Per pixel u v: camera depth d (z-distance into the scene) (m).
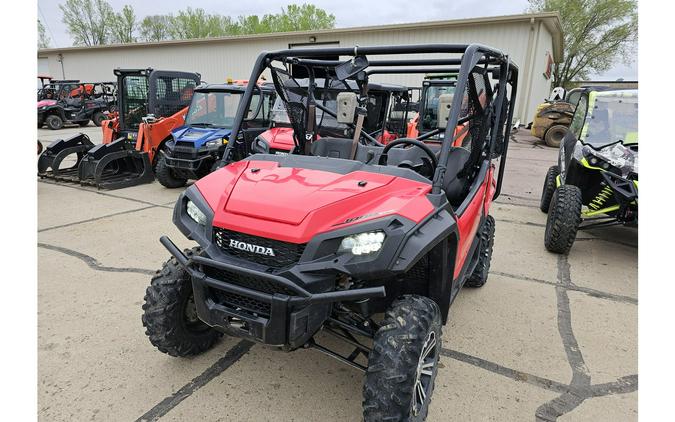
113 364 2.61
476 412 2.30
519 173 9.63
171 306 2.38
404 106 8.51
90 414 2.21
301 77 3.10
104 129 8.55
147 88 8.17
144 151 7.74
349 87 3.03
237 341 2.87
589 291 3.82
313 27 43.97
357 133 2.74
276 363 2.65
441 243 2.05
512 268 4.30
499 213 6.36
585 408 2.37
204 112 7.71
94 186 7.57
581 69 32.84
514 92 3.57
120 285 3.66
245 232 1.96
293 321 1.82
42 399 2.30
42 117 16.53
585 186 4.79
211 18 45.75
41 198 6.66
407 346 1.84
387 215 1.90
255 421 2.19
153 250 4.50
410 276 2.39
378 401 1.79
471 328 3.15
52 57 28.23
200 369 2.59
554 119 14.12
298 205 1.97
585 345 2.98
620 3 28.91
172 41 22.42
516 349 2.90
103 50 25.77
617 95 5.07
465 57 2.28
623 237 5.35
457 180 2.95
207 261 1.98
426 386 2.04
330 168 2.37
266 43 20.12
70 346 2.77
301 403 2.33
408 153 2.82
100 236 4.92
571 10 29.70
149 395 2.36
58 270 3.95
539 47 15.95
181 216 2.28
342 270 1.82
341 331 2.56
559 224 4.44
